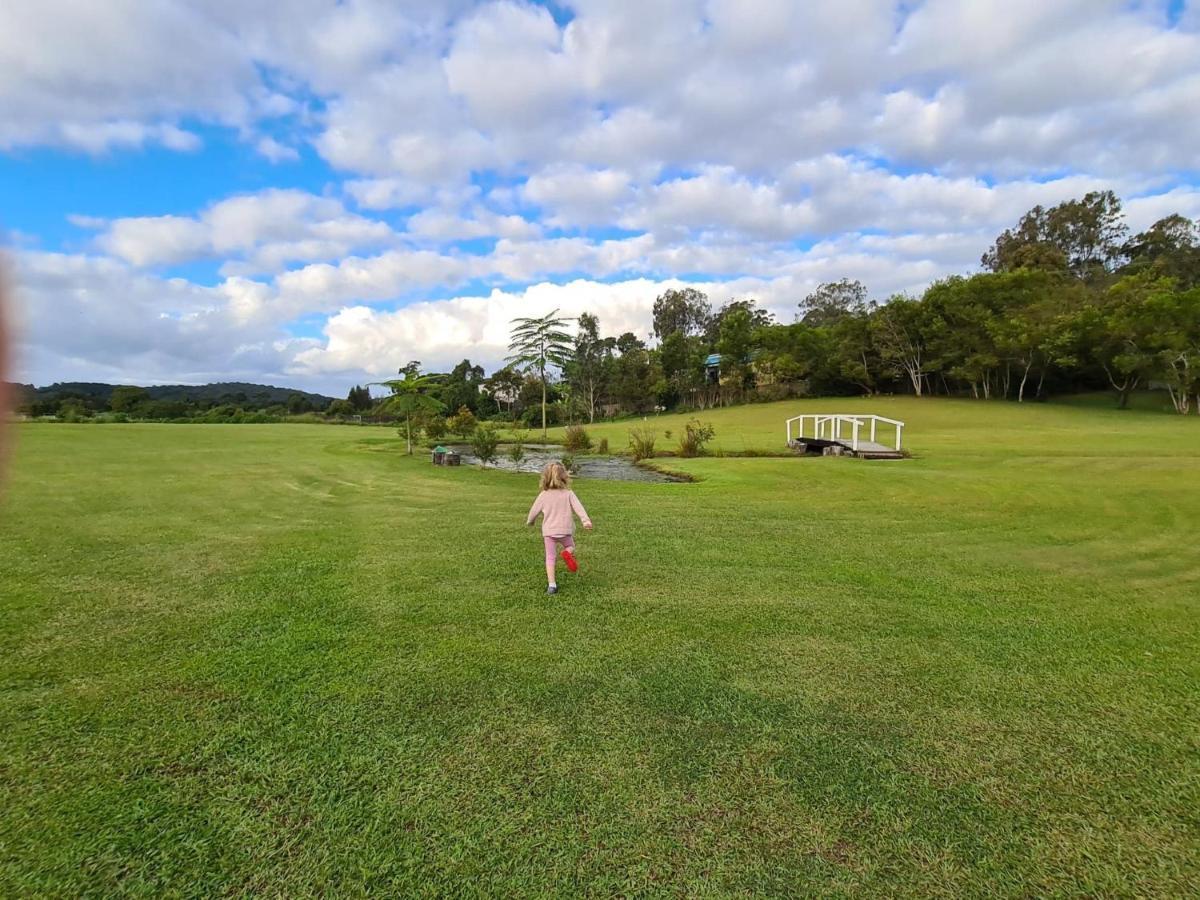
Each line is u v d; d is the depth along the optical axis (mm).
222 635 4348
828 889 2221
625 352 79125
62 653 4020
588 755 2961
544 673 3801
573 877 2258
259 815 2543
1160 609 5000
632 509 9648
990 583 5691
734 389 60031
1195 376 33688
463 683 3660
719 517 8945
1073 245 61750
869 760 2947
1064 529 8008
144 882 2219
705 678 3754
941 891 2221
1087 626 4625
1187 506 9375
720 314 85250
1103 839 2463
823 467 15336
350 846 2391
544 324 29141
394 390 21062
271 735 3098
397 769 2842
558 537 5473
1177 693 3592
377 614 4801
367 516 8898
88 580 5625
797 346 56188
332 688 3578
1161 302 34969
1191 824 2543
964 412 38000
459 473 14914
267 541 7219
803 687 3650
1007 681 3736
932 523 8453
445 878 2250
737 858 2352
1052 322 40531
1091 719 3314
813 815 2576
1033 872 2303
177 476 12891
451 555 6633
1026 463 15172
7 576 5730
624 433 33750
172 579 5684
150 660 3930
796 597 5285
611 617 4770
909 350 49000
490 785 2736
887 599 5238
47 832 2434
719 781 2781
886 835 2475
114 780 2742
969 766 2906
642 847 2398
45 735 3068
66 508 9141
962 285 45906
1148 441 21109
